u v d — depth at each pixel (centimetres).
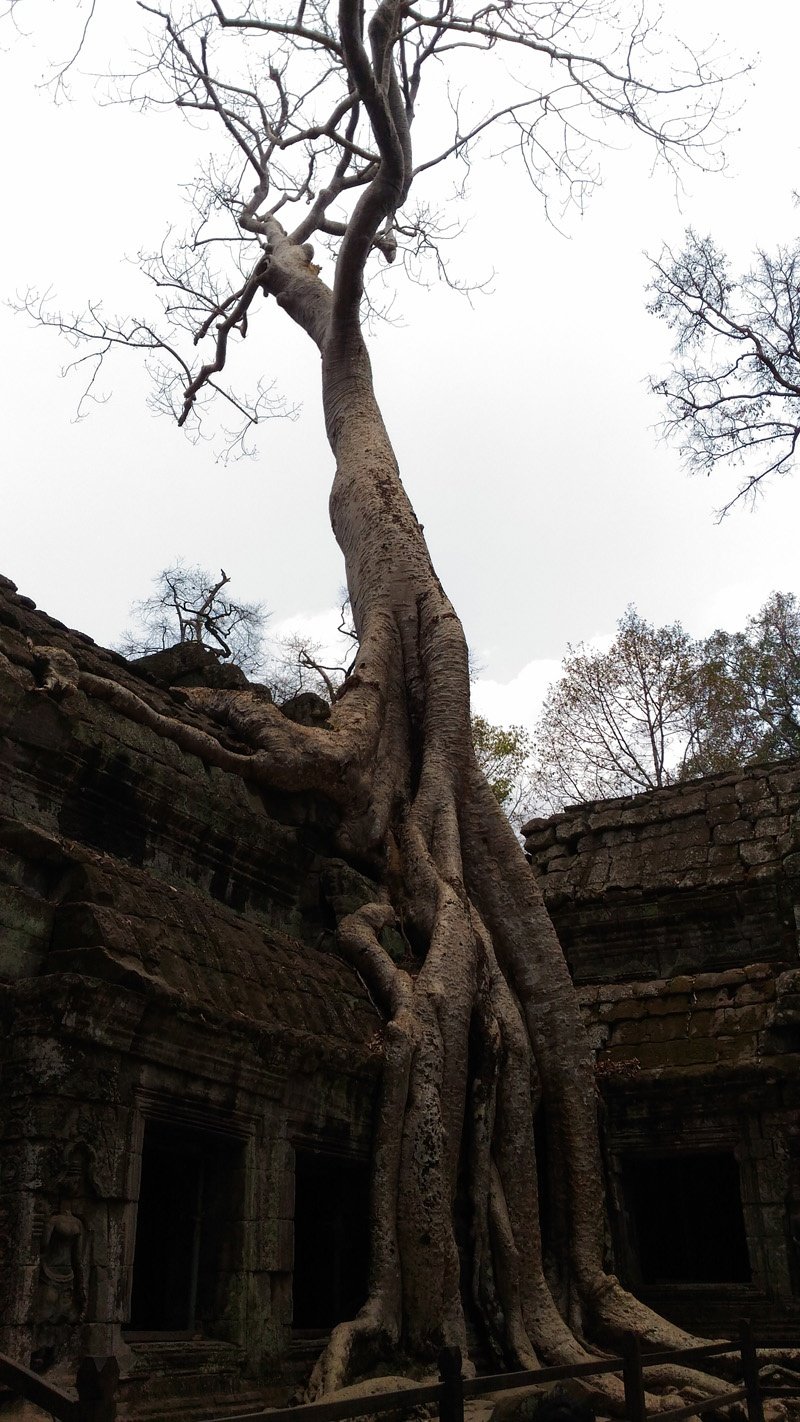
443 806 1095
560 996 1068
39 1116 561
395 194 1337
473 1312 857
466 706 1173
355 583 1282
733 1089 1080
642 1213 1153
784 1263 1019
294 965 825
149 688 849
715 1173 1126
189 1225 695
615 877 1333
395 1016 868
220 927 765
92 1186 575
